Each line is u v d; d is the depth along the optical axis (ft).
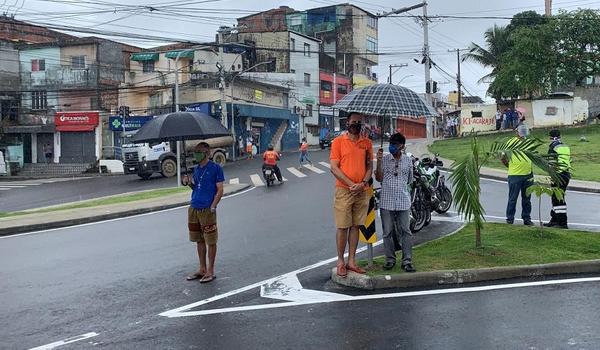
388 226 24.63
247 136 152.87
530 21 158.51
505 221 38.42
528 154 28.81
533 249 27.91
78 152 135.03
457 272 23.79
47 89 140.97
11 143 136.98
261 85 158.40
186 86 143.33
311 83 189.88
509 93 141.69
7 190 93.09
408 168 24.66
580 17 132.57
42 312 20.94
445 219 39.83
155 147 98.53
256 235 35.70
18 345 17.47
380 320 18.84
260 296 22.24
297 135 177.06
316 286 23.50
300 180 77.00
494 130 152.66
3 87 141.28
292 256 29.37
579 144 102.12
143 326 19.01
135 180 98.12
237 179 83.41
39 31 169.58
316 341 17.03
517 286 22.98
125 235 38.29
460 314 19.34
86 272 27.30
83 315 20.45
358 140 23.26
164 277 25.88
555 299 21.03
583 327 17.84
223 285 24.14
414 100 24.31
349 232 24.11
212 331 18.24
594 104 140.46
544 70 132.98
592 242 29.63
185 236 36.70
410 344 16.57
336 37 221.05
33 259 31.09
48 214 49.83
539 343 16.47
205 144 25.39
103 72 141.49
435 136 221.25
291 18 225.15
